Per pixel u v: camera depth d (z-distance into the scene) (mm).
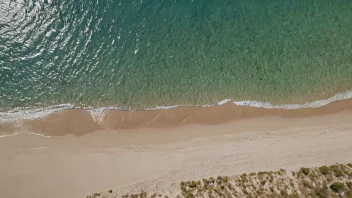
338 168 30031
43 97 32906
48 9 36062
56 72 34062
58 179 29531
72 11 36250
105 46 35438
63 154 30422
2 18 35469
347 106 33469
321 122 32562
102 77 34062
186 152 30703
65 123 31703
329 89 34250
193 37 36094
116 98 33094
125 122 31984
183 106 32969
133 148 30812
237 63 35062
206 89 33812
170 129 31828
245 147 31000
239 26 36750
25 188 29203
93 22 36156
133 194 28906
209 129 31922
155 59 35000
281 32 36656
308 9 37531
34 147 30562
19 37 35031
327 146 31219
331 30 36875
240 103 33281
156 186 29203
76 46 35219
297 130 32031
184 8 37125
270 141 31328
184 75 34375
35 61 34344
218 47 35750
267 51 35750
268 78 34469
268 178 29453
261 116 32719
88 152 30547
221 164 30141
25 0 36000
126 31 36062
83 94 33188
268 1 37656
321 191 28875
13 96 32844
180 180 29422
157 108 32781
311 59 35500
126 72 34344
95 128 31578
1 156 30047
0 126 31281
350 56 35750
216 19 36906
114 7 36750
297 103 33500
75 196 29094
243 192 28891
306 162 30375
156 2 37156
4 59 34125
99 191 29203
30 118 31859
